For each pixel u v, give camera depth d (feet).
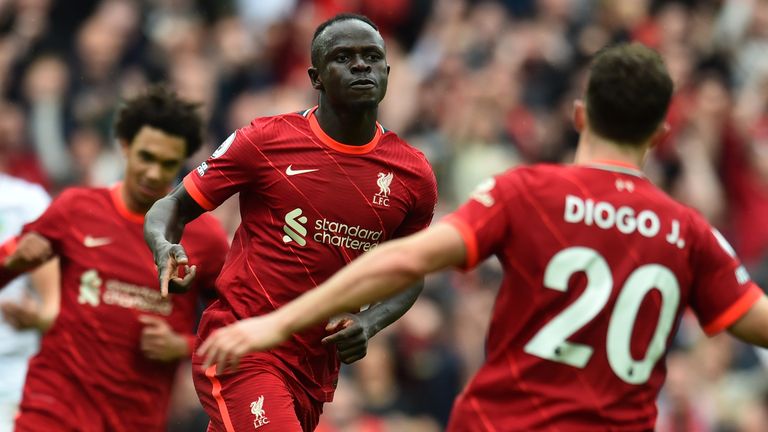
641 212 55.21
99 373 83.30
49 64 176.55
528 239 54.49
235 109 173.06
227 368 69.26
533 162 166.40
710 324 56.18
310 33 181.98
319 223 70.33
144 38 182.19
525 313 54.44
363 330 67.21
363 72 68.85
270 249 70.64
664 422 128.57
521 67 176.45
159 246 66.80
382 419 129.90
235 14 193.36
